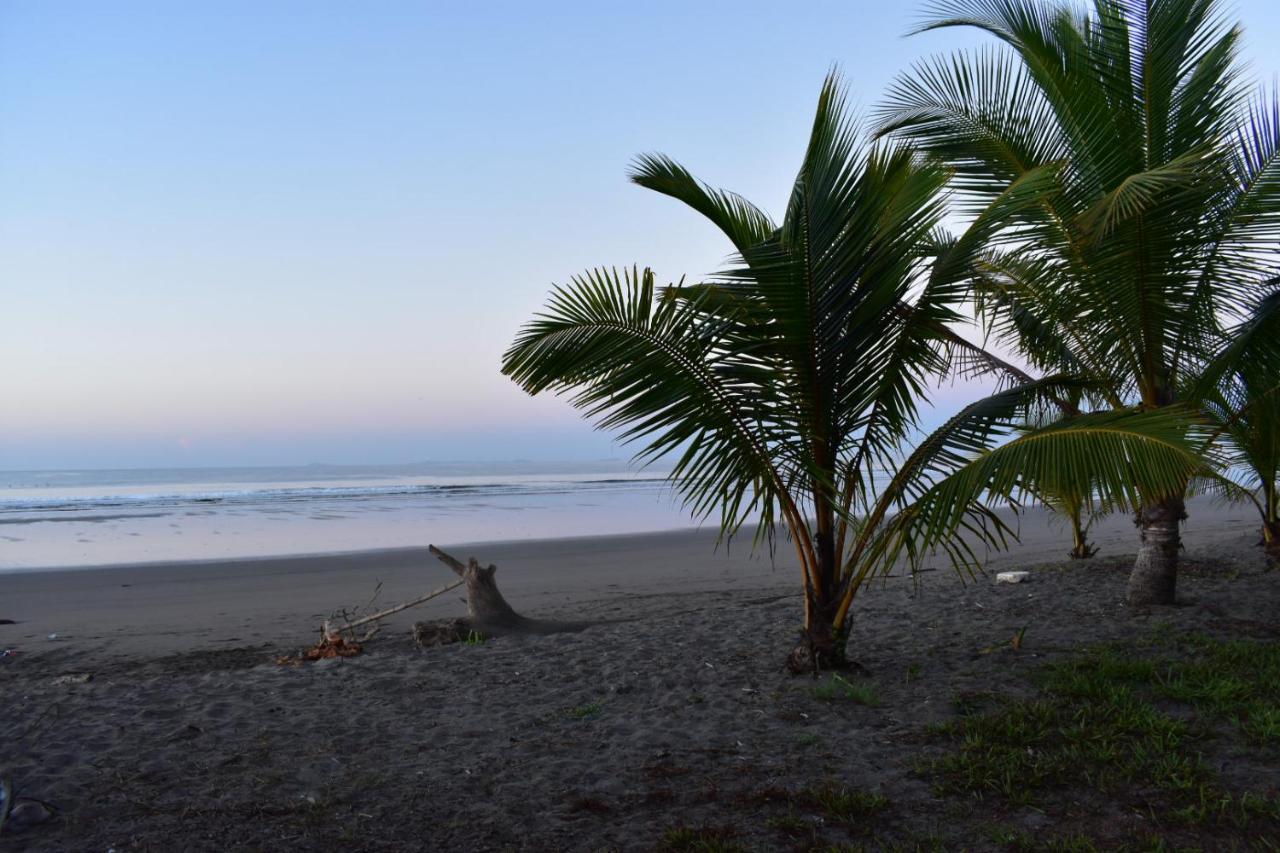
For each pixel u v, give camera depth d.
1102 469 4.45
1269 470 9.05
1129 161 6.70
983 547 15.06
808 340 5.32
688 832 3.51
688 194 5.57
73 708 5.44
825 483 5.47
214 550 18.11
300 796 3.96
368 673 6.40
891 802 3.84
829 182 5.05
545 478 72.38
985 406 5.59
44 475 102.25
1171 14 6.56
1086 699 5.08
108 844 3.45
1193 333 6.99
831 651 5.87
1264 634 6.70
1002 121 6.82
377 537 20.94
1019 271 7.71
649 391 5.33
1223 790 3.83
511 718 5.18
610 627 8.30
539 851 3.44
